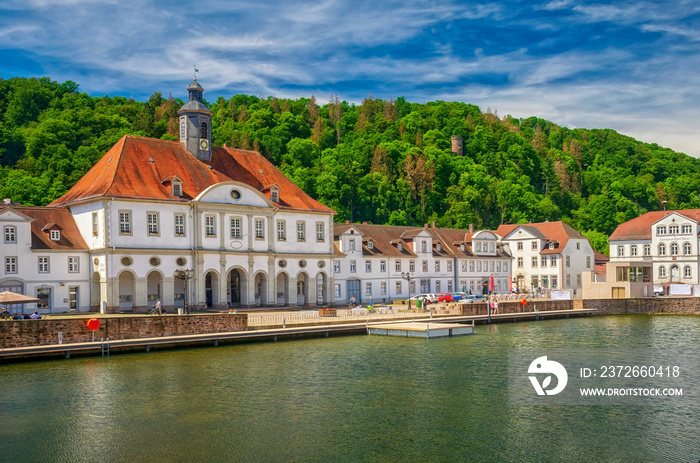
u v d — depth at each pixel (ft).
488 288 411.34
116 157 268.41
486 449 114.42
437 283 379.14
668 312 331.57
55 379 159.33
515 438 119.75
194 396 145.07
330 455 111.45
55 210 265.95
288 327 231.30
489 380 161.38
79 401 140.87
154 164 273.54
